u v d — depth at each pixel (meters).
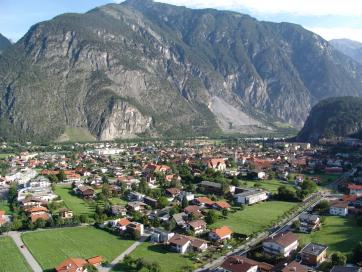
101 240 197.25
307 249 170.25
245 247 187.00
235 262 160.12
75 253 180.38
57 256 176.75
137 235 197.88
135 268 164.25
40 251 182.25
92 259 167.50
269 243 177.25
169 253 181.12
